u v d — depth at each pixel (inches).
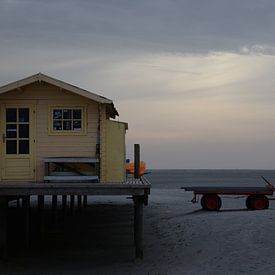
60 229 950.4
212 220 850.8
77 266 674.2
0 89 642.8
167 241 778.2
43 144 654.5
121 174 656.4
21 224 956.0
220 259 633.0
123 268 650.2
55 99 657.0
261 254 623.8
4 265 677.3
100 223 1011.3
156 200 1391.5
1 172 651.5
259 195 986.1
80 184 619.8
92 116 657.6
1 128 653.3
